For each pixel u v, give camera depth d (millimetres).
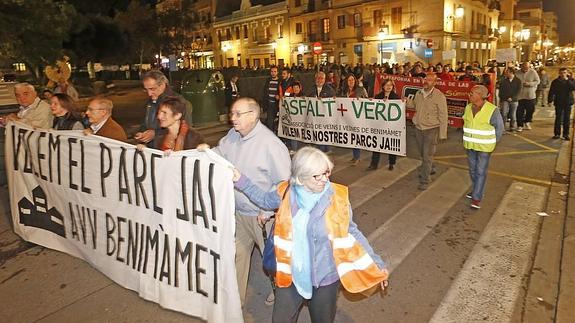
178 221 3426
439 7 34938
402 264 4473
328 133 8844
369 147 8211
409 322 3506
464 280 4121
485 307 3682
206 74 13773
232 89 14477
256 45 53562
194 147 3828
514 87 11578
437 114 6727
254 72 24250
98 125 4527
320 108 8852
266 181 3270
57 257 4699
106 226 4117
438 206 6156
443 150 9984
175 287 3529
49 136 4523
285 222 2525
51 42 11516
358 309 3697
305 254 2502
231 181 3008
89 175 4176
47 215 4824
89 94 30297
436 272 4289
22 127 4859
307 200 2494
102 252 4211
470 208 6043
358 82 11070
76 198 4375
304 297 2533
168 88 4613
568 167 8055
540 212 5793
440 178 7602
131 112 18984
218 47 62062
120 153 3842
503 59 22797
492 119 5582
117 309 3717
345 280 2518
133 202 3807
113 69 59500
